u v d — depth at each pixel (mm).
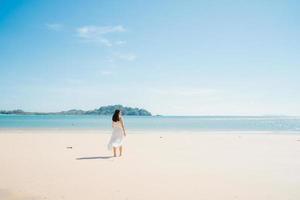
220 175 9750
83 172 10180
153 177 9445
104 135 25812
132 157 13586
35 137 23328
